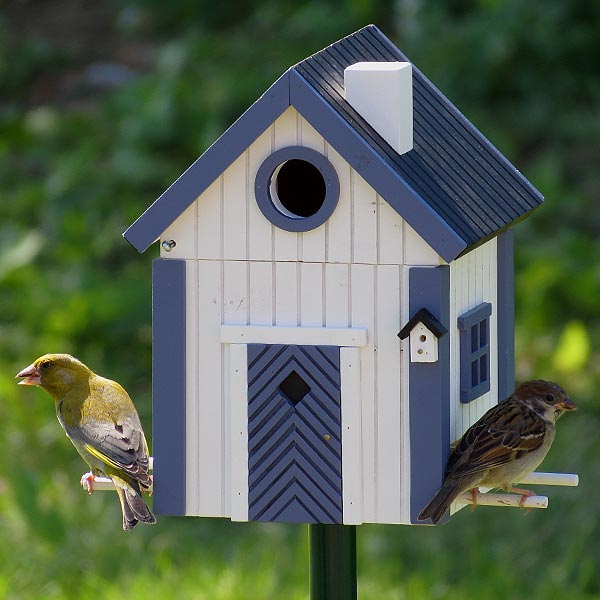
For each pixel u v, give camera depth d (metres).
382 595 12.05
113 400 9.65
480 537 13.21
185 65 20.69
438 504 8.19
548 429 9.07
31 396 15.33
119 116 20.09
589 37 20.36
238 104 19.64
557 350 15.83
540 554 12.92
